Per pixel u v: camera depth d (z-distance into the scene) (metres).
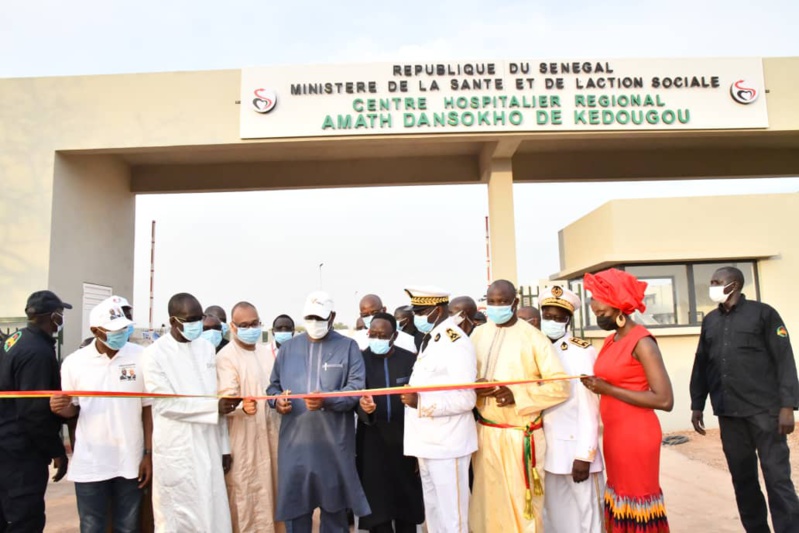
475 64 8.92
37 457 3.80
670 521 4.89
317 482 3.75
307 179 11.17
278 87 8.85
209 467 3.65
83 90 8.85
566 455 3.71
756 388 4.13
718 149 11.11
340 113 8.84
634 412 3.32
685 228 8.86
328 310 3.95
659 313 8.84
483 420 3.74
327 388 3.88
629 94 8.91
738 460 4.27
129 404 3.71
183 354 3.79
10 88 8.83
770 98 9.02
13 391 3.69
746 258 8.87
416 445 3.62
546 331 3.99
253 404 3.80
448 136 8.92
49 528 5.14
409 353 4.61
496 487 3.63
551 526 3.88
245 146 9.00
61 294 8.80
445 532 3.50
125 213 11.03
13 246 8.55
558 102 8.88
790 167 11.14
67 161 9.05
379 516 4.23
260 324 4.23
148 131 8.81
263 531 3.96
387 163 11.16
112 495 3.72
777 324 4.11
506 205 9.85
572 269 10.09
